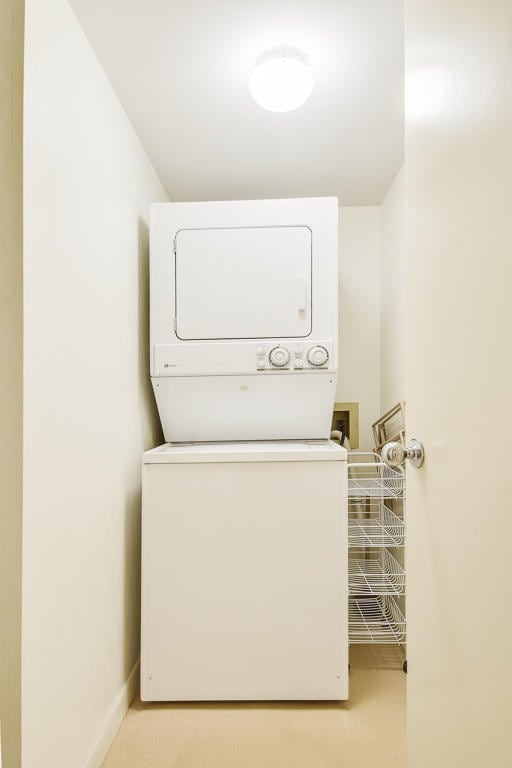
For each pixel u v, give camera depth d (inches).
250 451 70.3
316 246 79.0
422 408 39.6
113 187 67.9
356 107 73.2
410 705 42.3
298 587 68.2
